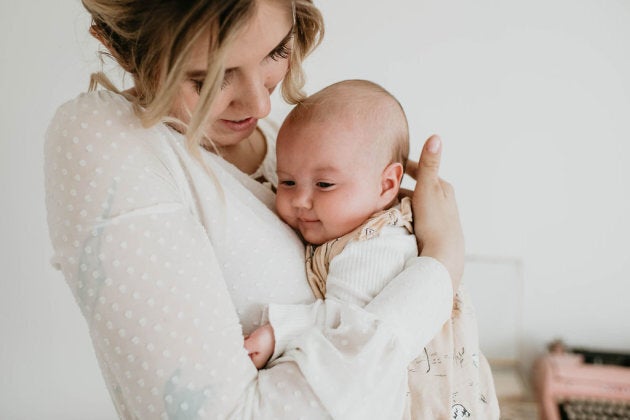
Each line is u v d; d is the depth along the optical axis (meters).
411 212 0.85
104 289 0.61
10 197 1.78
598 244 2.25
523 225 2.25
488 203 2.23
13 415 1.95
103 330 0.62
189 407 0.61
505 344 2.32
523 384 2.24
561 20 2.04
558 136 2.16
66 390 1.96
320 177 0.87
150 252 0.63
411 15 2.04
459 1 2.03
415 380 0.80
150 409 0.62
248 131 0.83
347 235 0.84
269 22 0.67
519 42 2.06
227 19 0.60
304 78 0.90
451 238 0.81
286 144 0.89
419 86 2.11
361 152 0.87
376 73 2.09
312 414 0.63
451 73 2.10
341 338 0.67
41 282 1.85
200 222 0.74
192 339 0.62
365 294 0.77
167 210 0.65
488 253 2.29
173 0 0.61
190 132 0.64
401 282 0.73
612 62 2.07
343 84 0.93
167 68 0.63
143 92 0.70
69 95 1.73
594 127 2.14
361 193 0.87
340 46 2.05
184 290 0.63
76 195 0.63
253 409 0.63
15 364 1.91
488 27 2.05
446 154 2.19
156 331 0.61
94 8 0.66
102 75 0.77
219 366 0.63
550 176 2.20
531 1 2.03
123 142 0.66
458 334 0.85
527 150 2.18
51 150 0.66
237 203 0.77
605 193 2.20
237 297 0.75
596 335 2.33
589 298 2.30
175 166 0.71
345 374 0.64
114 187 0.63
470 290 2.30
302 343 0.68
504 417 2.18
